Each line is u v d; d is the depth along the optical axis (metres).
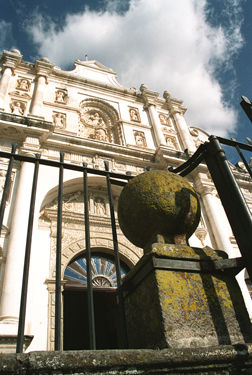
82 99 17.23
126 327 2.30
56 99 16.28
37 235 10.62
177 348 1.61
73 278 10.68
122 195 2.63
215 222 13.60
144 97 19.36
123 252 11.70
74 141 13.91
